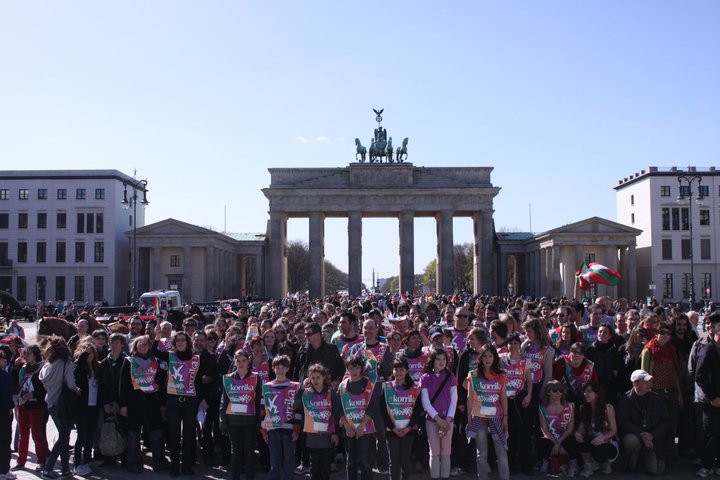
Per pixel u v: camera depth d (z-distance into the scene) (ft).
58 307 369.50
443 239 409.90
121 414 71.97
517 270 492.95
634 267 399.24
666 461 71.56
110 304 437.17
